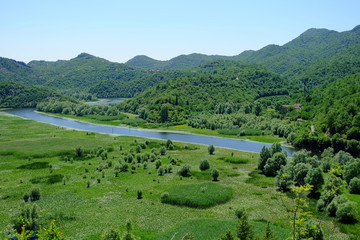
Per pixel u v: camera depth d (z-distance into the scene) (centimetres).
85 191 8469
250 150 14612
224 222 6406
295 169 8812
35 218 5828
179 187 8769
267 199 7862
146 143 15588
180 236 5703
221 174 10362
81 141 15450
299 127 17438
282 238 5450
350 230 5897
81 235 5738
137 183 9281
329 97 19462
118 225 6231
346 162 9819
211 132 19475
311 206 7162
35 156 12250
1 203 7419
